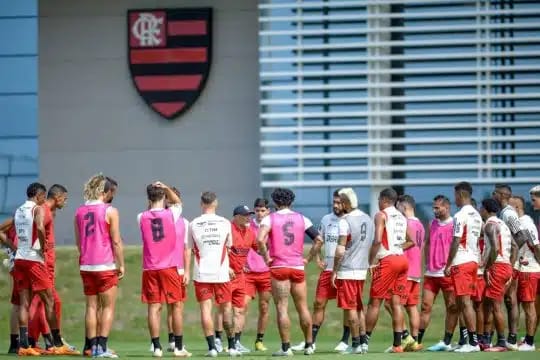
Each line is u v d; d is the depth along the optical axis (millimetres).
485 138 99438
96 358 50281
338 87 100500
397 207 59625
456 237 54844
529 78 99938
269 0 101438
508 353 52500
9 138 107562
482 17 99625
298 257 51469
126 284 78812
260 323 60219
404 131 100938
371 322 54625
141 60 106062
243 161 105125
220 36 105562
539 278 58344
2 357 51688
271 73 101062
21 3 107375
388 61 100438
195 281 52188
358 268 53375
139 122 106312
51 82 107250
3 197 107625
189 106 105688
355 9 100375
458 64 100375
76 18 107000
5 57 107562
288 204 51594
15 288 55562
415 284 58625
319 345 67875
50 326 54219
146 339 74938
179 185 105750
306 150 101312
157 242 50969
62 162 106938
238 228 58656
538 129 99625
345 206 53312
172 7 106062
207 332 51969
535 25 99125
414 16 99812
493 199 57219
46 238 54000
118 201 106312
